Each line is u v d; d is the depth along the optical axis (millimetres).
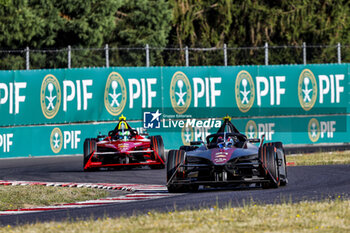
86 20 126000
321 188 43719
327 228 26594
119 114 89750
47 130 88938
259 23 147500
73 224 29578
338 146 94000
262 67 93125
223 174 43188
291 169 61844
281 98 93375
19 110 88250
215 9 148875
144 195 44250
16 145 88000
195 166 43750
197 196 41094
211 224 27797
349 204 32969
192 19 146250
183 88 91188
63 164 77438
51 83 89062
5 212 39250
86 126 89375
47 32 124812
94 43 129750
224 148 46219
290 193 40688
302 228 26656
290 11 147125
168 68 90875
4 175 66312
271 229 26500
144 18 136500
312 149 90250
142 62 134250
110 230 27375
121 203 40156
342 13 149750
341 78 94625
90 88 89375
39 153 88688
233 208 32656
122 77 89875
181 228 27047
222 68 92188
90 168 68250
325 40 147250
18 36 120875
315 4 150250
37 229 28703
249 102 92688
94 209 37312
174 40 145750
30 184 55219
